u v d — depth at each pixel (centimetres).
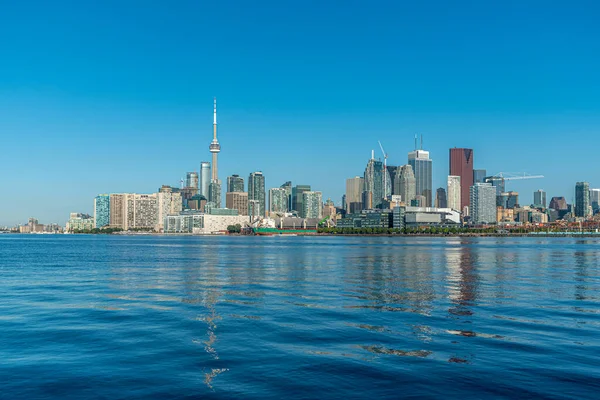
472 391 3023
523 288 7994
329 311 5712
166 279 9750
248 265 13875
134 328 4800
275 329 4706
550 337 4350
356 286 8312
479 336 4388
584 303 6331
